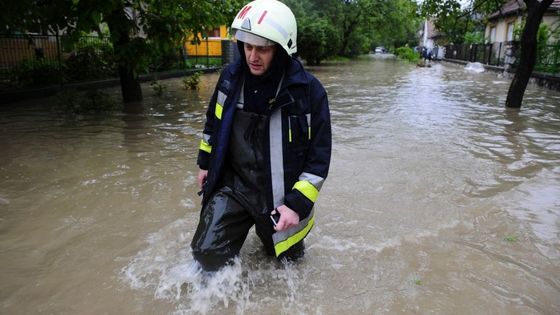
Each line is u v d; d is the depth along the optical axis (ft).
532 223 12.41
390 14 145.79
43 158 18.38
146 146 20.57
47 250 10.58
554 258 10.47
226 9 35.58
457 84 55.77
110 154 19.10
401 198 14.26
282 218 7.88
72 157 18.57
